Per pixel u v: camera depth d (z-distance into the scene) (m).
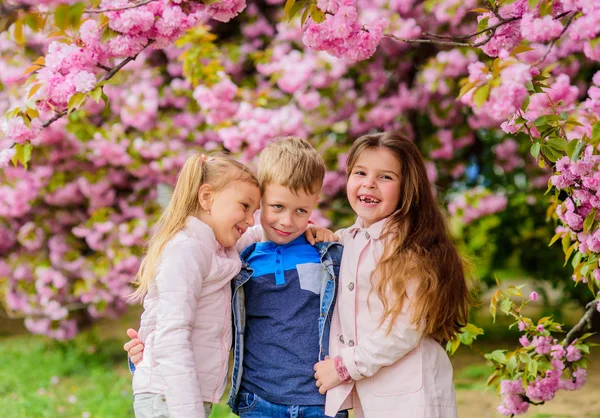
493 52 2.69
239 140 5.36
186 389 2.36
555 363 3.50
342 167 6.41
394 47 7.21
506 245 8.70
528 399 3.62
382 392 2.66
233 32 7.95
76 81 2.69
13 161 2.94
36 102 2.82
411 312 2.60
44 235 7.24
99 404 5.69
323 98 6.65
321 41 2.66
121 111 6.59
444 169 7.80
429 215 2.81
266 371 2.67
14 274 7.22
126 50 2.67
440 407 2.64
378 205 2.77
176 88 6.84
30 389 6.31
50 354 7.76
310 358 2.69
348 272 2.74
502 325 9.62
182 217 2.61
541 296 9.20
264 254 2.78
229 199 2.62
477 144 8.25
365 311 2.69
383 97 7.44
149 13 2.60
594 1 2.24
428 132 7.80
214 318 2.58
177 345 2.39
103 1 2.58
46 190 6.88
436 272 2.65
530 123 2.81
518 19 2.59
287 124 5.45
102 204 7.02
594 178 2.83
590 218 2.89
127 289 6.80
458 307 2.85
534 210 8.41
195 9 2.65
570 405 5.68
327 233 2.88
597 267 3.11
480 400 5.91
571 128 3.45
